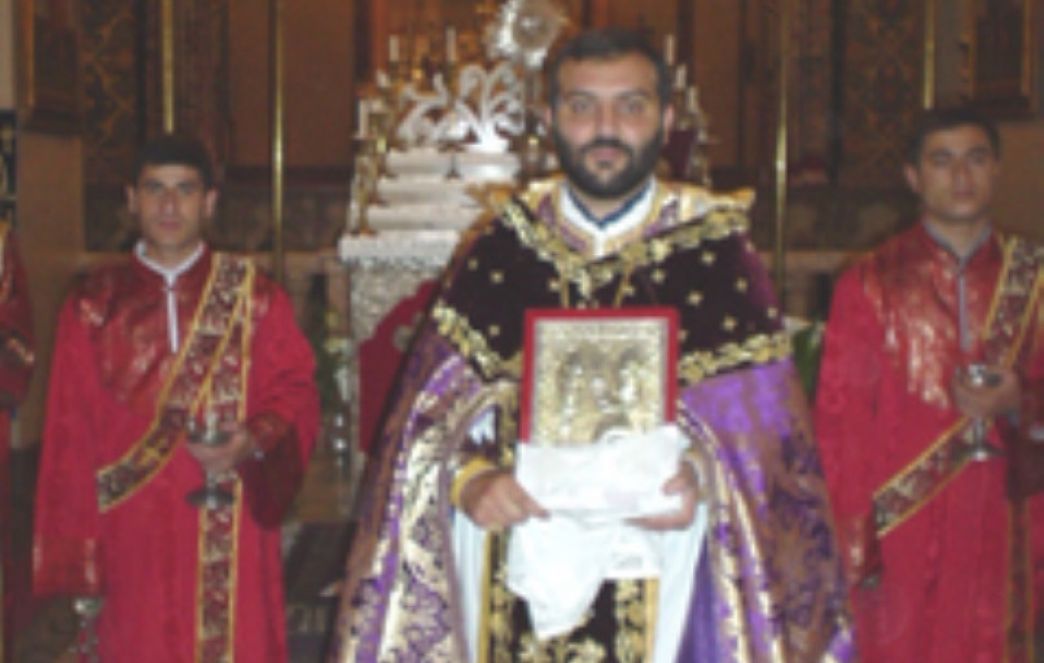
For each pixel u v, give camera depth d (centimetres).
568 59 208
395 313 558
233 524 319
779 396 211
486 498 198
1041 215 713
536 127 556
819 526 215
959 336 313
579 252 215
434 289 557
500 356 213
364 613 223
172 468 316
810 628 217
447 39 580
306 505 602
